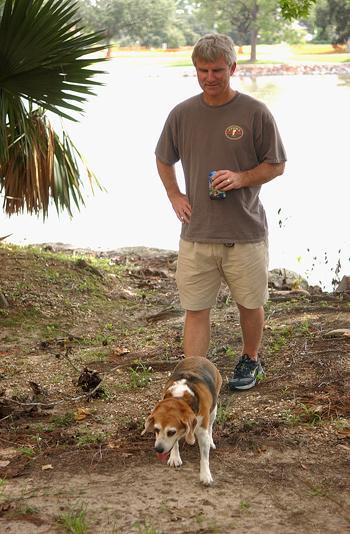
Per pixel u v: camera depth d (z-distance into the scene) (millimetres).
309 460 4496
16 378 6211
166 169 5410
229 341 6777
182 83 42969
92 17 43406
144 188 17922
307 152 21000
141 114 29859
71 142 9531
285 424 4945
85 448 4750
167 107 31875
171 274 10023
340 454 4547
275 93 36312
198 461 4527
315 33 74438
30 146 8477
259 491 4172
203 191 5176
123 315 8211
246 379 5566
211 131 5102
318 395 5371
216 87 4973
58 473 4434
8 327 7633
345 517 3908
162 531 3791
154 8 60125
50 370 6391
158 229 14102
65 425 5168
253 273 5273
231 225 5180
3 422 5262
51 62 7750
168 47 63500
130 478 4340
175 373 4500
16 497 4152
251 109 5062
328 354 6102
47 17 7578
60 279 8812
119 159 21047
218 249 5234
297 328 6902
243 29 63438
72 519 3836
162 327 7590
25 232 13820
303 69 51688
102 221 14867
